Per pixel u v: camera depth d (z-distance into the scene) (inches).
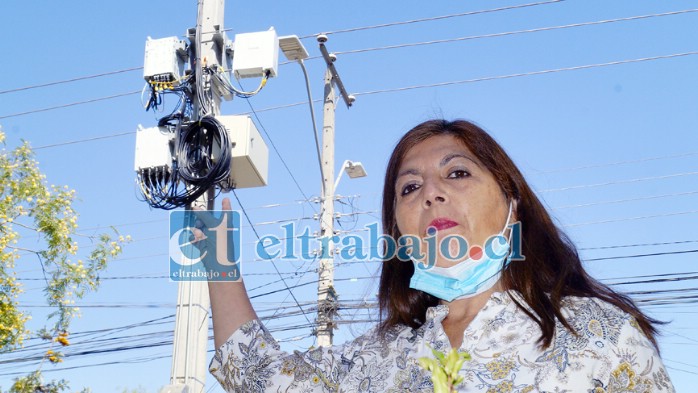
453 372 50.8
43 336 452.1
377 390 85.2
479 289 86.6
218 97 259.6
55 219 450.6
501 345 77.7
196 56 249.9
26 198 447.5
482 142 92.4
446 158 91.7
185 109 247.0
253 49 265.6
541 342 76.1
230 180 217.9
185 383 238.2
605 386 73.1
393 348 89.0
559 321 77.2
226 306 102.0
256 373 96.3
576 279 85.3
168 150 231.6
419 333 88.2
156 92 254.5
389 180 100.5
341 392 88.7
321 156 488.4
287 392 94.3
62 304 450.6
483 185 89.7
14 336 443.2
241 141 216.4
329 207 464.8
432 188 90.0
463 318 87.1
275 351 97.7
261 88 263.3
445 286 87.9
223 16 267.6
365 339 95.3
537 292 80.9
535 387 73.2
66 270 448.8
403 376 84.1
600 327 76.0
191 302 247.3
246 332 99.4
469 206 88.5
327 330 437.4
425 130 96.7
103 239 461.7
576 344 74.9
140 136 234.7
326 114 503.2
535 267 85.1
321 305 439.5
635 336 75.5
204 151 208.4
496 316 80.3
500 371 75.2
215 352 99.7
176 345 243.4
